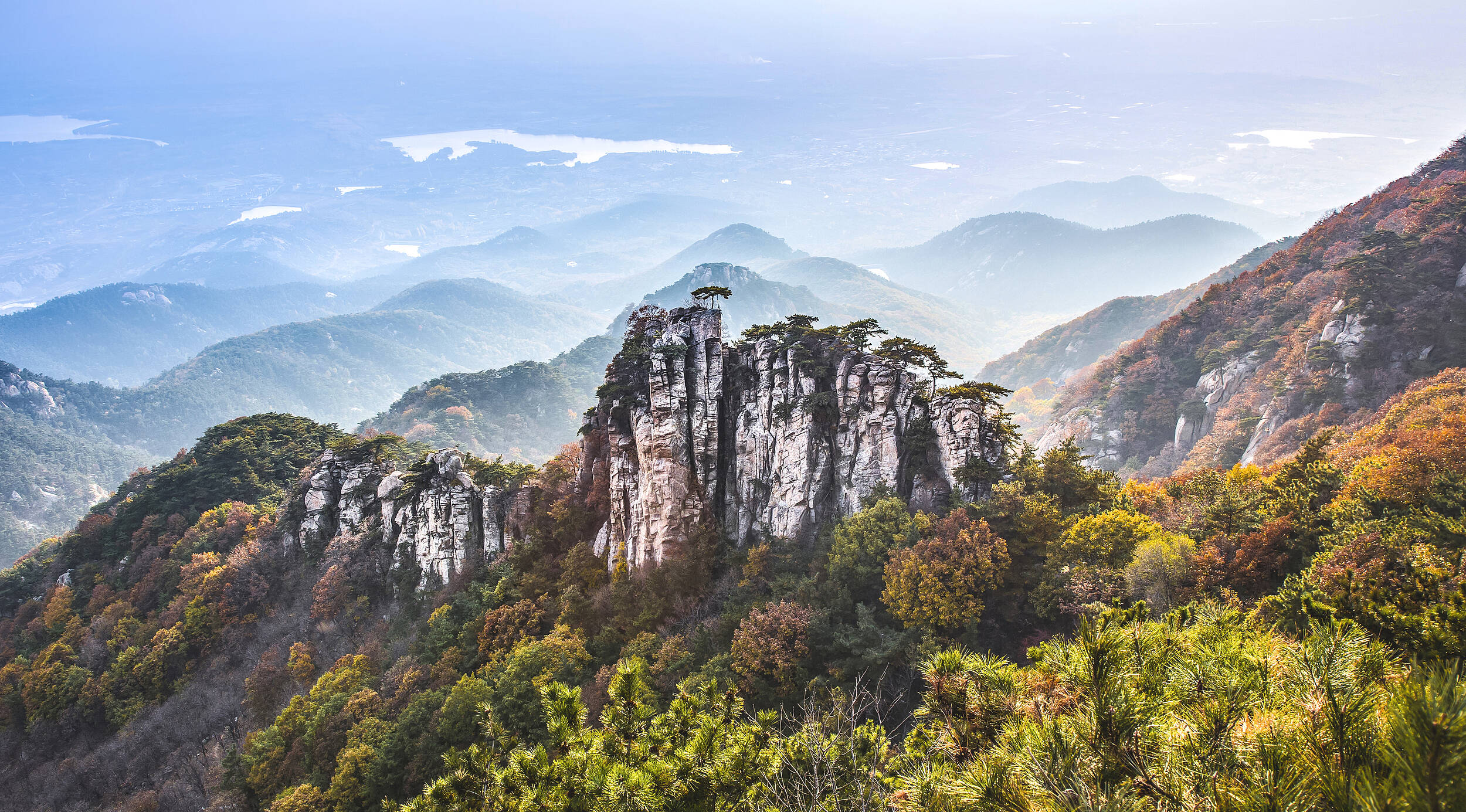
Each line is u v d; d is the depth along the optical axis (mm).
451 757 21719
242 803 67938
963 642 51188
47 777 88875
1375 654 8242
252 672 91438
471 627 78562
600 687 57000
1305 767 7016
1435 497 44375
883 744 21047
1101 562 53281
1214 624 12070
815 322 85062
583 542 85375
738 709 22391
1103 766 8867
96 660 103688
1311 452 62156
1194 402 166375
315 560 109562
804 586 60375
